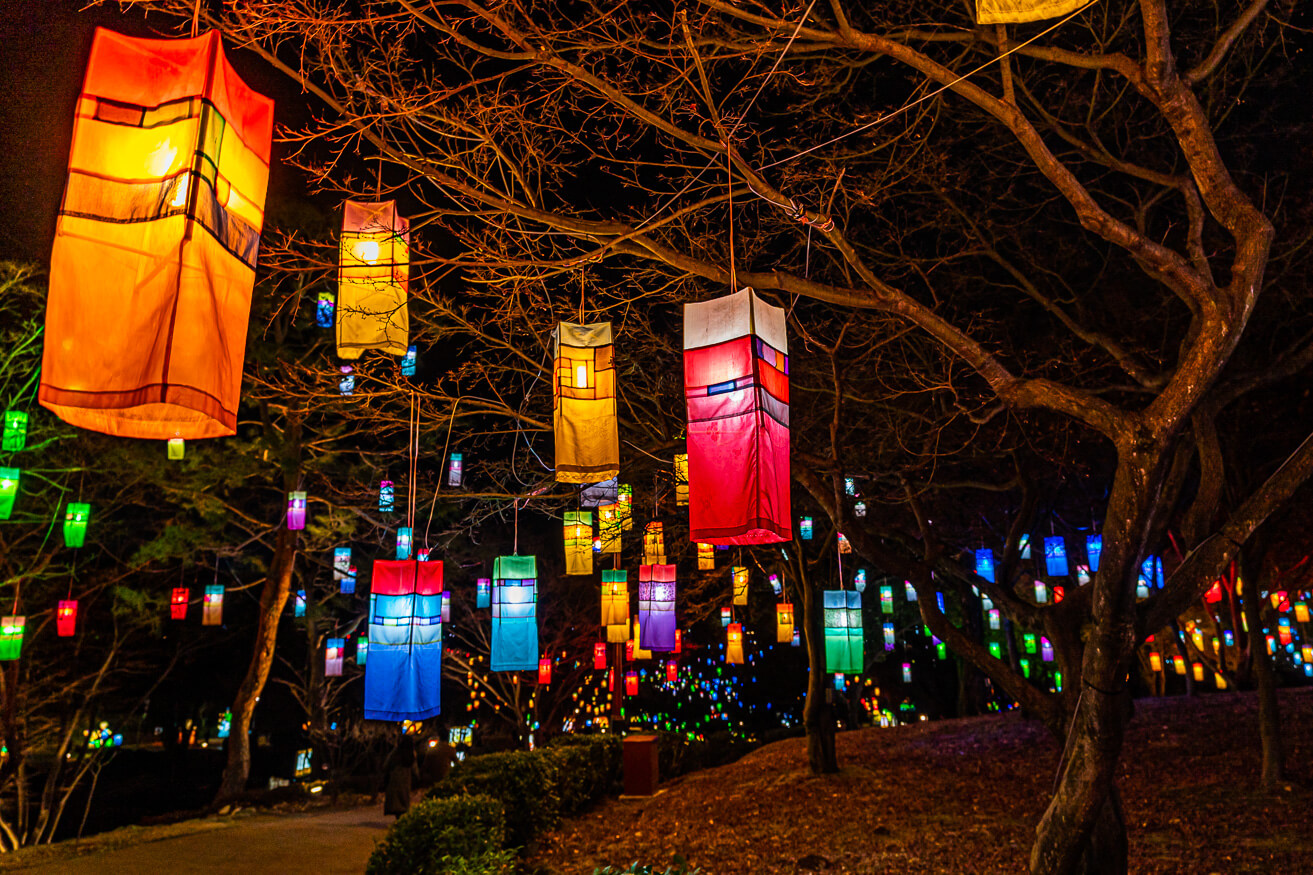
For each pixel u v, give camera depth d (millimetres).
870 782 13703
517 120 6555
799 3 6055
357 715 26484
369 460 19922
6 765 18109
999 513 17609
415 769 15758
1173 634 21172
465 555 24625
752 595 20875
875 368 10938
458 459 13609
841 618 12023
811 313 11062
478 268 6715
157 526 20094
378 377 8688
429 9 5707
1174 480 6418
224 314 2730
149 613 19344
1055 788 5379
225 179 2793
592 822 14156
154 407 2773
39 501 17172
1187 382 4602
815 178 7863
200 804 28469
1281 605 18047
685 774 20328
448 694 31094
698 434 4621
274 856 11594
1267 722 10789
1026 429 11188
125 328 2512
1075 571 18344
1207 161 4539
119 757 30344
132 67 2730
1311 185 10148
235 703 20203
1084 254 11664
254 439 19078
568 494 11266
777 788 14250
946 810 11414
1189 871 8031
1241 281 4543
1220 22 8578
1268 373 6438
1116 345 7793
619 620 13891
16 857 11711
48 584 18328
